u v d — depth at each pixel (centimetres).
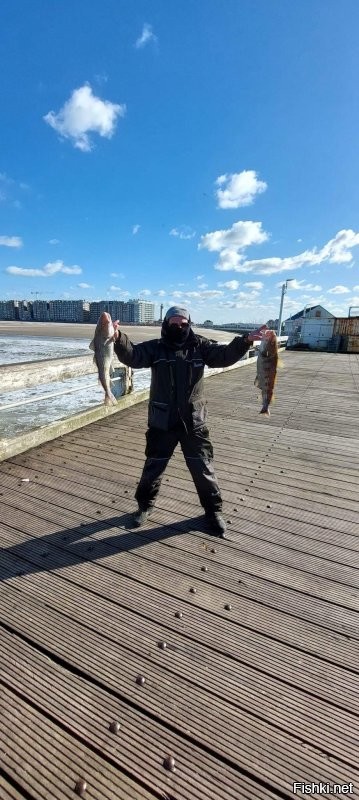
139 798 124
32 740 139
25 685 160
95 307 11581
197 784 128
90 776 129
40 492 335
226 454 453
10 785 127
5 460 409
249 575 235
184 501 326
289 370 1277
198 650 181
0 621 194
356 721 150
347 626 199
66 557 245
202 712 152
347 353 2189
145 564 241
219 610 206
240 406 704
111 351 295
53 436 482
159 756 135
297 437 521
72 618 197
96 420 570
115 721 147
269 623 199
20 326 7850
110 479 366
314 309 2633
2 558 242
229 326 8300
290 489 360
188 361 247
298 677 169
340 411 671
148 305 11006
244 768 133
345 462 432
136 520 283
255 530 287
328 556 257
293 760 136
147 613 202
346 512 318
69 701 154
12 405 461
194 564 244
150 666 171
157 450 264
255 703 156
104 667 170
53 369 446
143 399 706
